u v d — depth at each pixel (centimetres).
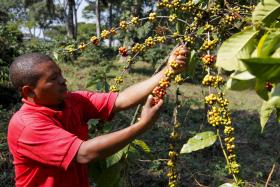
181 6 197
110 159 218
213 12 195
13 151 217
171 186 185
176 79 183
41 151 203
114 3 2303
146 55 1563
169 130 843
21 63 216
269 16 151
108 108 240
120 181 217
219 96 162
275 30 143
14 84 220
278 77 102
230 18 191
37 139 204
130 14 1262
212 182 618
